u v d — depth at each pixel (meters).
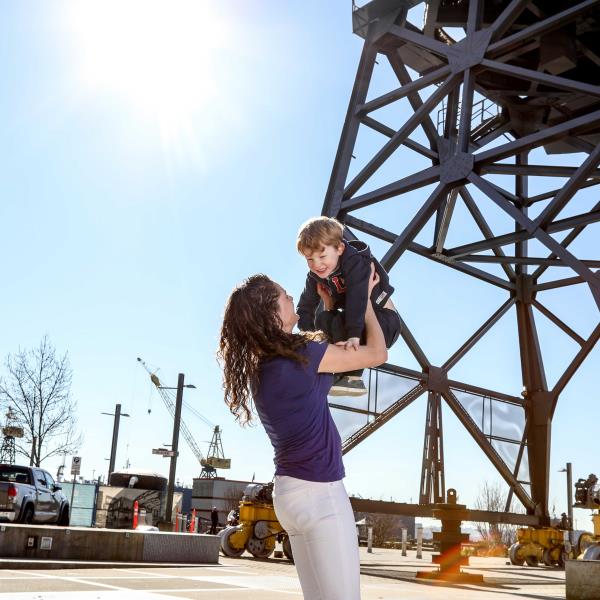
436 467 21.66
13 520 19.23
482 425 23.20
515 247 25.52
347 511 2.81
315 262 3.45
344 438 19.78
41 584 8.00
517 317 25.66
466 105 17.94
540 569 21.80
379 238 20.45
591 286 15.09
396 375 21.42
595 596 10.10
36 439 36.38
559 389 24.38
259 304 2.94
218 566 13.47
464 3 20.14
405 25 21.00
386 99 19.44
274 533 17.97
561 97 21.69
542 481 24.14
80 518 35.28
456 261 22.52
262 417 2.89
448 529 14.20
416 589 10.91
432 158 20.86
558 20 16.69
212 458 123.38
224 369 3.03
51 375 37.38
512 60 21.00
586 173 15.83
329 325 3.56
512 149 16.86
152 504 37.91
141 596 7.16
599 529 16.72
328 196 19.58
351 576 2.73
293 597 8.09
